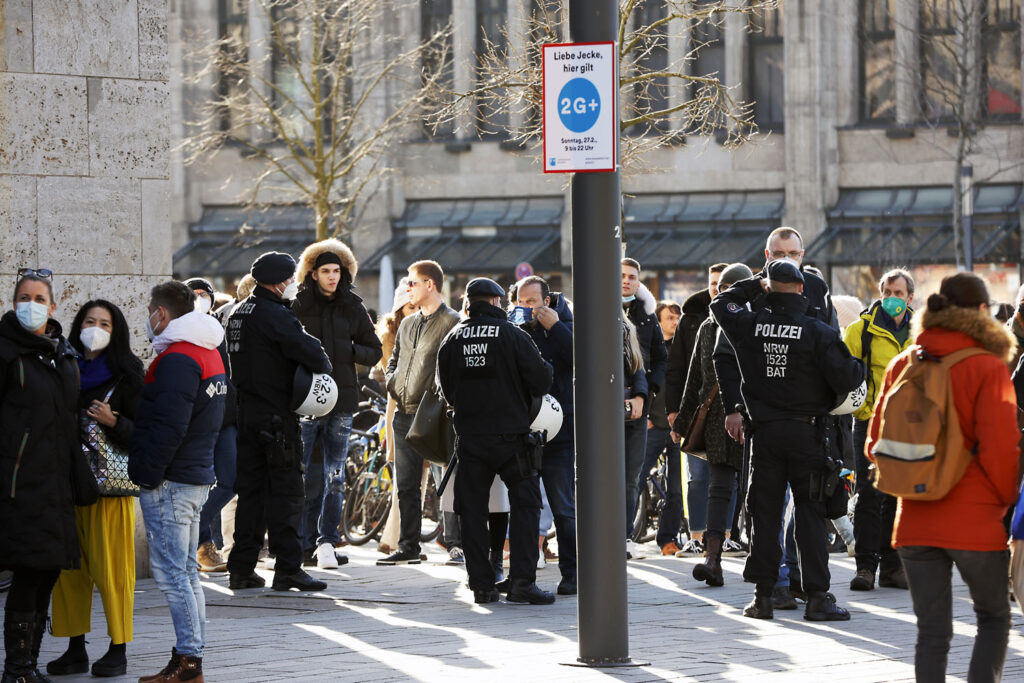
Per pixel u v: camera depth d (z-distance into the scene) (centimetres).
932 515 825
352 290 1557
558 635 1162
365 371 1795
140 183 1460
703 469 1677
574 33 979
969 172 4288
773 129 5331
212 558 1555
